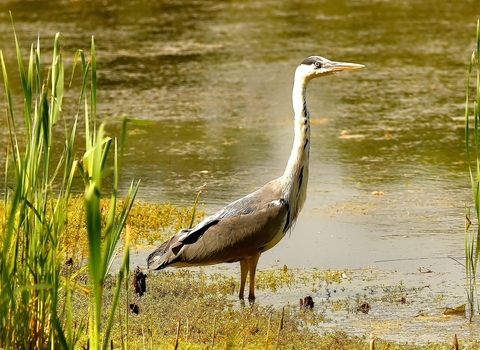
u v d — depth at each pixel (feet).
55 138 62.75
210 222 35.14
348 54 90.74
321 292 35.73
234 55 92.22
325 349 29.07
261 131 64.64
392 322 32.07
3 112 70.69
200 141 62.23
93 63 22.45
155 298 35.17
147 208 46.14
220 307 34.06
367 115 68.74
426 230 43.01
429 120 66.49
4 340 22.99
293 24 108.99
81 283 35.58
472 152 57.41
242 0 128.98
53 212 23.47
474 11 114.42
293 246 41.88
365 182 51.96
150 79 82.53
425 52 91.25
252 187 51.08
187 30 106.42
